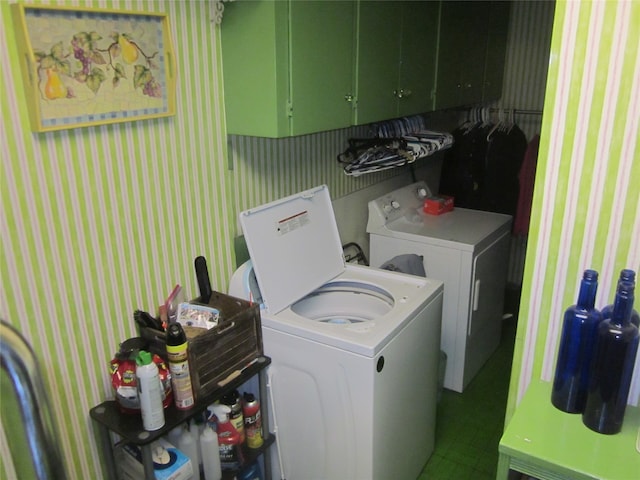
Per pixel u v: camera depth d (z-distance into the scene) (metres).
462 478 2.24
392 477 1.98
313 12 1.77
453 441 2.47
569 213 1.35
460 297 2.67
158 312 1.73
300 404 1.88
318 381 1.80
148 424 1.42
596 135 1.27
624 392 1.23
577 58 1.25
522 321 1.51
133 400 1.46
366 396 1.70
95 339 1.53
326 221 2.24
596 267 1.36
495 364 3.12
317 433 1.88
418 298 2.00
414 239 2.75
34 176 1.30
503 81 3.77
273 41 1.64
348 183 2.81
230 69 1.76
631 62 1.19
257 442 1.89
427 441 2.29
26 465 1.12
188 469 1.55
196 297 1.88
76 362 1.49
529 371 1.54
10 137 1.24
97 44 1.36
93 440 1.58
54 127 1.30
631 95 1.21
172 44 1.56
